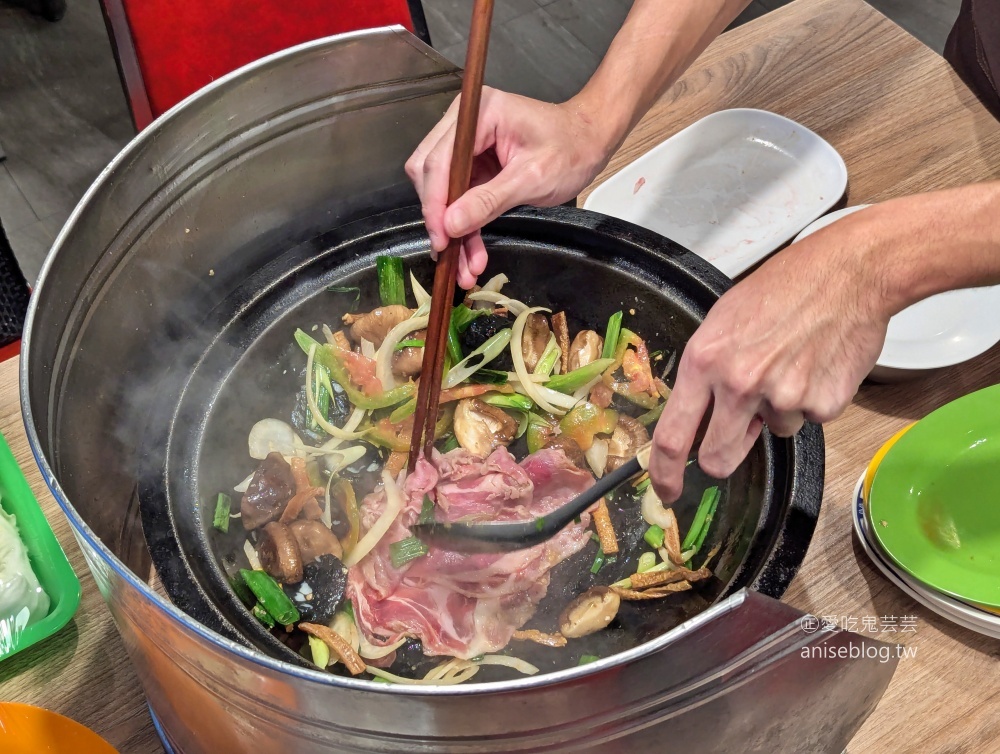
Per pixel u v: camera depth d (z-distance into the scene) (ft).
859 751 1.95
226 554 2.17
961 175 2.84
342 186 2.61
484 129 2.17
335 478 2.33
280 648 1.89
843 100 3.04
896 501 2.12
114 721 2.02
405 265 2.46
